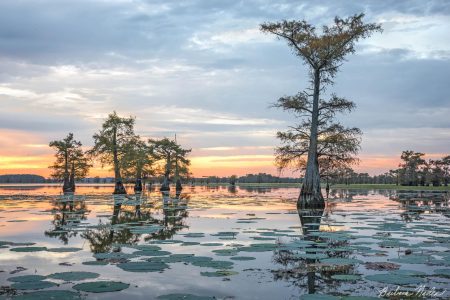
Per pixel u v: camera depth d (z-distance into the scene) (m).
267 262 11.18
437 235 16.50
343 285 8.84
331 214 27.14
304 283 9.02
